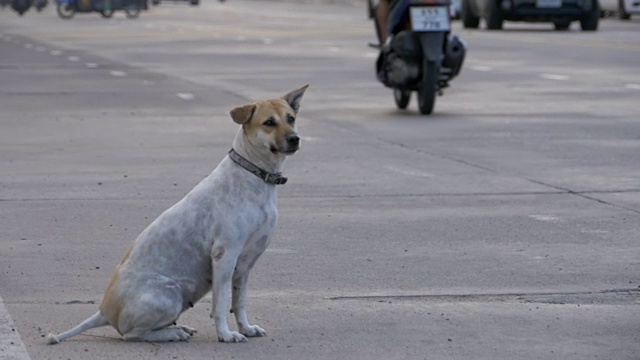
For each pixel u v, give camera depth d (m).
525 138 18.48
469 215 13.02
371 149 17.50
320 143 18.06
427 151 17.33
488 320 9.10
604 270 10.68
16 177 15.31
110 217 12.90
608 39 39.22
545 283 10.24
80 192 14.28
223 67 31.41
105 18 64.75
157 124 20.44
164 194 14.17
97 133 19.36
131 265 8.32
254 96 24.56
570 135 18.75
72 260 11.01
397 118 20.94
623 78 27.11
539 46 36.38
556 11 43.44
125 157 16.91
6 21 61.59
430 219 12.82
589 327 8.93
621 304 9.60
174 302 8.27
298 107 8.60
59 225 12.49
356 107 22.64
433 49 20.62
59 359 8.05
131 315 8.27
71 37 45.94
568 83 26.27
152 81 27.91
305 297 9.80
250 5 85.56
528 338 8.63
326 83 27.02
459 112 21.73
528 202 13.73
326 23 55.81
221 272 8.24
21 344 8.42
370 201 13.80
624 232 12.20
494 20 44.41
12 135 19.16
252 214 8.28
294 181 15.02
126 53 37.00
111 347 8.32
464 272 10.61
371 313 9.30
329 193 14.27
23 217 12.88
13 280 10.28
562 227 12.42
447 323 9.02
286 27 52.19
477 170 15.78
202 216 8.28
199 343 8.45
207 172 15.67
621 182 14.91
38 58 35.12
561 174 15.47
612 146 17.66
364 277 10.45
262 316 9.21
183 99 24.16
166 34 47.44
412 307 9.48
